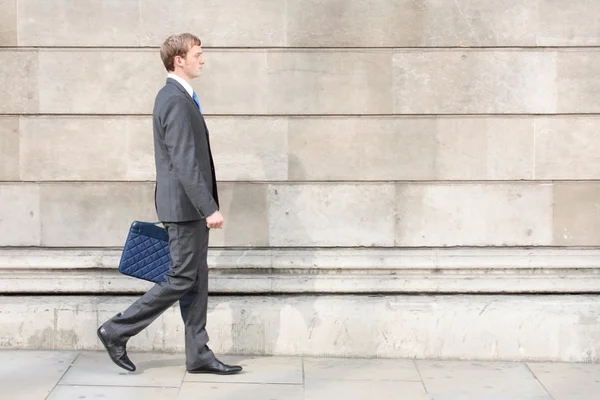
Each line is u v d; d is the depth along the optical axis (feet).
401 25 22.99
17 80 23.07
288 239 23.41
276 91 23.13
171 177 19.84
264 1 22.97
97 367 21.35
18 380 20.29
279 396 19.60
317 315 22.52
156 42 23.02
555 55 22.98
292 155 23.25
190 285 20.29
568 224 23.34
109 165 23.30
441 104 23.13
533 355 22.52
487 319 22.43
